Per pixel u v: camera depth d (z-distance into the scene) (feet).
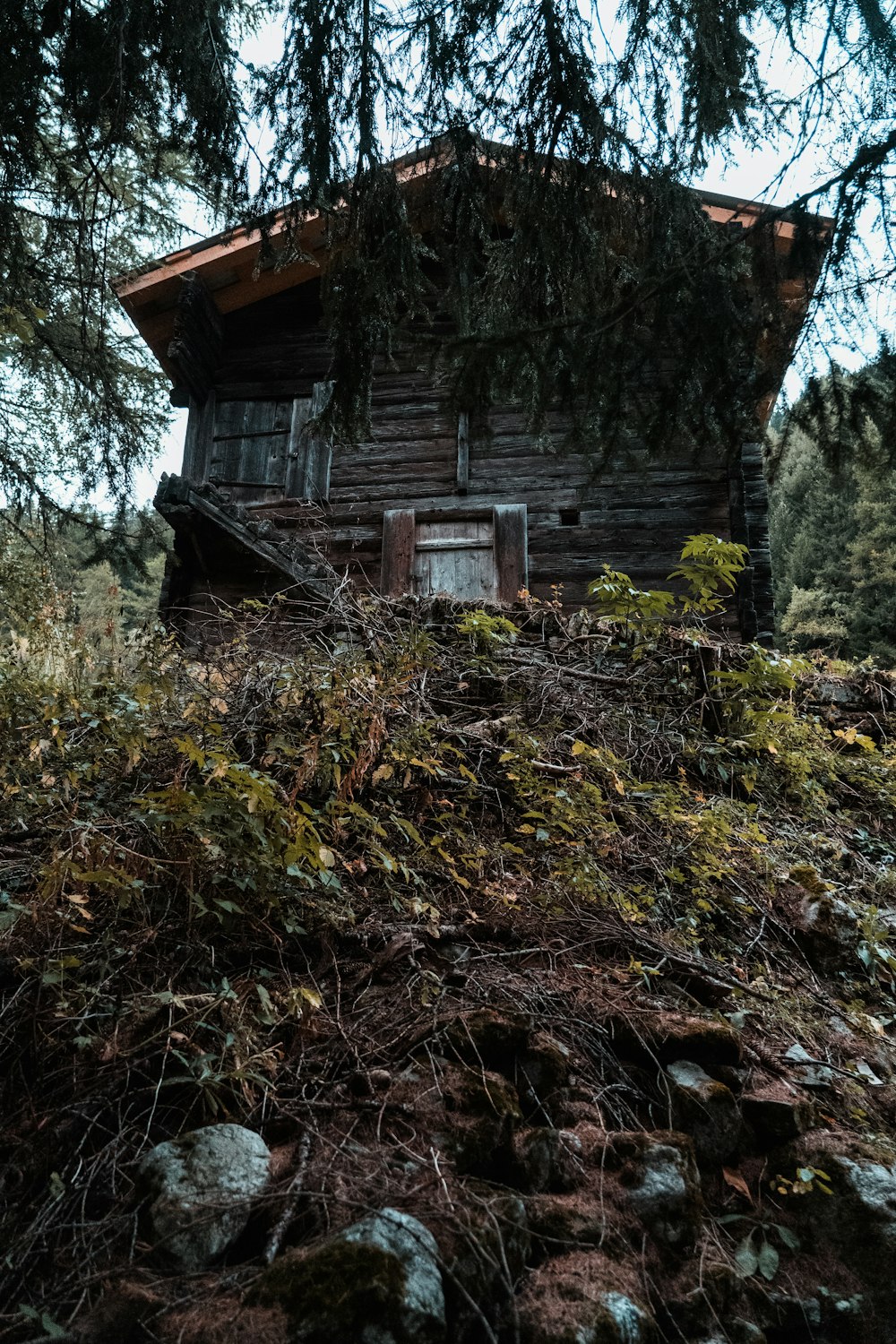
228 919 7.84
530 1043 7.37
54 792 8.93
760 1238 6.62
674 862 10.89
